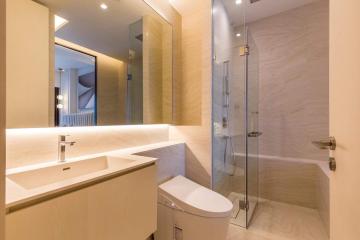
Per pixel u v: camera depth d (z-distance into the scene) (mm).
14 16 1035
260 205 2375
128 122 1748
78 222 773
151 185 1176
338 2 795
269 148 2600
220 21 2145
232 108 2156
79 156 1351
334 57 840
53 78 1215
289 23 2461
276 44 2539
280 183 2438
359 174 613
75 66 1345
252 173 2215
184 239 1354
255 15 2561
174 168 1923
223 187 2113
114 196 929
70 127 1308
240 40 2119
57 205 706
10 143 1025
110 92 1594
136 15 1792
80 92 1375
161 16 2055
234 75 2145
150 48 1963
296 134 2449
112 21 1602
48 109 1186
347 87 703
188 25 2303
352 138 663
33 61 1114
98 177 849
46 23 1179
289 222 1992
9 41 1016
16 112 1040
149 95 1969
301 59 2406
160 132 2125
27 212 629
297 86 2436
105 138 1545
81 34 1381
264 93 2623
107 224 893
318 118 2326
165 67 2160
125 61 1727
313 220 2023
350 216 682
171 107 2213
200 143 2074
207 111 2055
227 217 1303
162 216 1472
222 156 2170
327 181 1811
